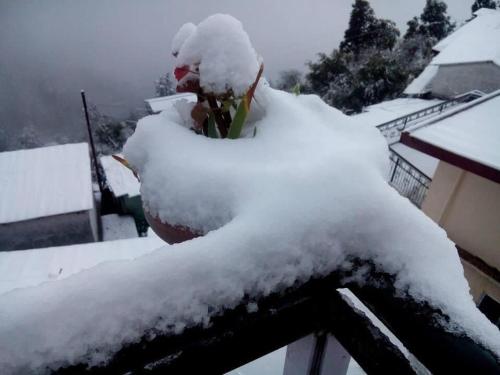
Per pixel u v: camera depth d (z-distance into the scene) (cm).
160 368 35
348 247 43
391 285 40
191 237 54
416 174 675
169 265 35
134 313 32
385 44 1852
